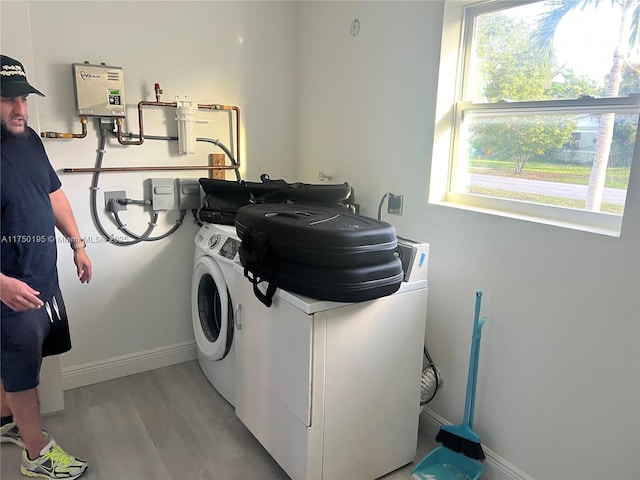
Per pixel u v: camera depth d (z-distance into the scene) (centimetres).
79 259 211
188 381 264
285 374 174
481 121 201
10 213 167
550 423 171
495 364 188
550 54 174
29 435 183
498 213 186
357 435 180
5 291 160
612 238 147
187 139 258
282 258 164
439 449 198
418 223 220
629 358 146
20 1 195
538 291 170
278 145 300
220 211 254
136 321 267
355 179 258
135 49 240
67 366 251
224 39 267
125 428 221
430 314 217
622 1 151
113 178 246
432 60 204
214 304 252
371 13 234
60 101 225
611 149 157
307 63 287
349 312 165
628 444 149
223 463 200
